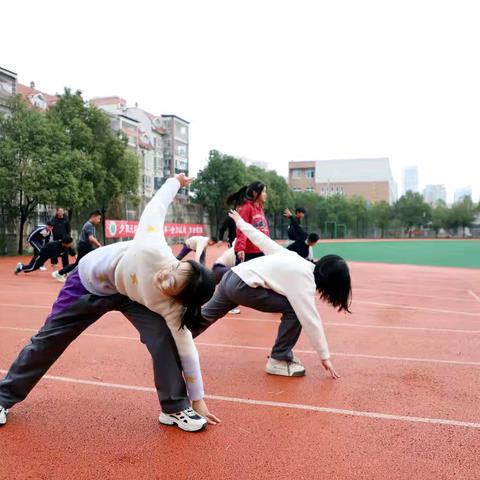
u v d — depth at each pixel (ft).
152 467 7.88
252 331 18.43
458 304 25.84
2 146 60.59
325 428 9.50
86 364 13.69
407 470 7.88
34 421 9.68
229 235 24.59
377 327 19.48
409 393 11.53
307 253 28.86
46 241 41.86
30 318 20.58
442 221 198.29
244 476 7.63
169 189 9.44
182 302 8.56
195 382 9.55
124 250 8.90
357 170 260.01
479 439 9.07
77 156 65.51
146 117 159.63
